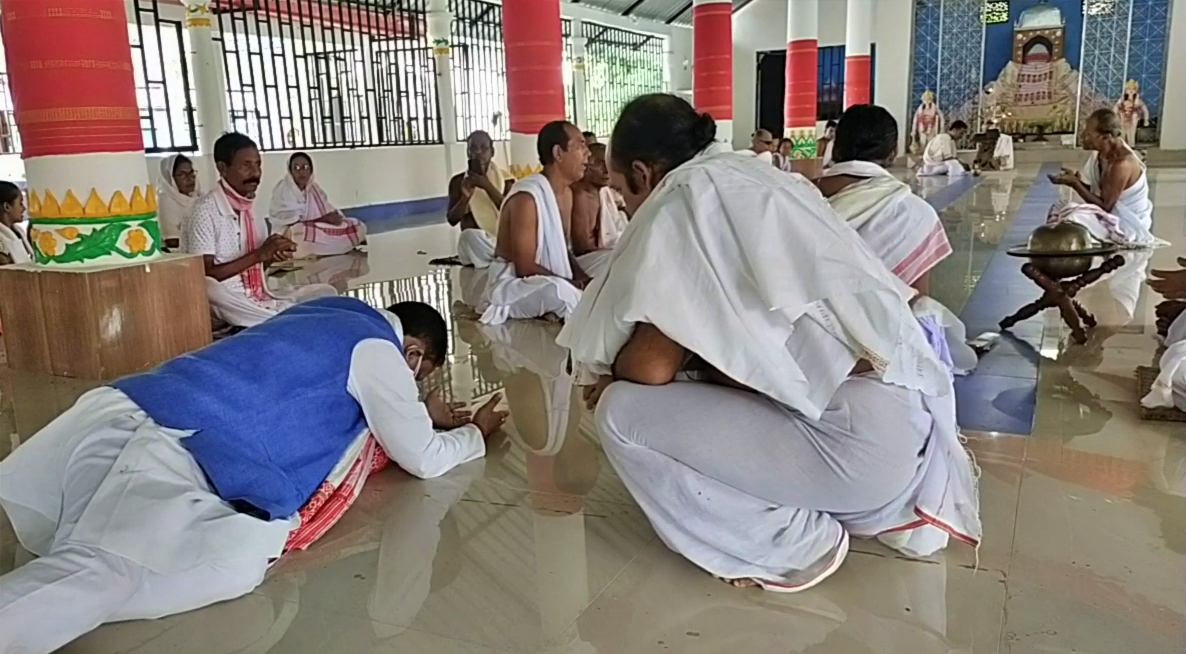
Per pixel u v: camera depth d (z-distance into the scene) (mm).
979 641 1825
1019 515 2355
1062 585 2016
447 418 3021
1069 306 4051
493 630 1923
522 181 5012
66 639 1743
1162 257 6113
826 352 1922
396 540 2346
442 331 2775
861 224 2867
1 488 2055
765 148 12453
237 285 4738
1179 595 1957
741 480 2039
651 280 1917
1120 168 6430
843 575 2102
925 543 2146
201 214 4543
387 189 12555
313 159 11227
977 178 16312
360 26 11773
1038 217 9336
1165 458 2703
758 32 23422
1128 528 2268
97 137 3947
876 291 1850
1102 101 19844
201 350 2262
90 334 4012
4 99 9453
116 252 4098
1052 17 19906
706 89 11602
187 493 1949
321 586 2125
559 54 6824
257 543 1992
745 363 1906
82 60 3865
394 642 1890
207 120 9273
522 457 2895
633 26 20031
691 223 1918
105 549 1793
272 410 2217
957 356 3562
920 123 21094
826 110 22828
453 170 13711
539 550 2275
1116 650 1774
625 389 2072
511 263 5059
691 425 2018
